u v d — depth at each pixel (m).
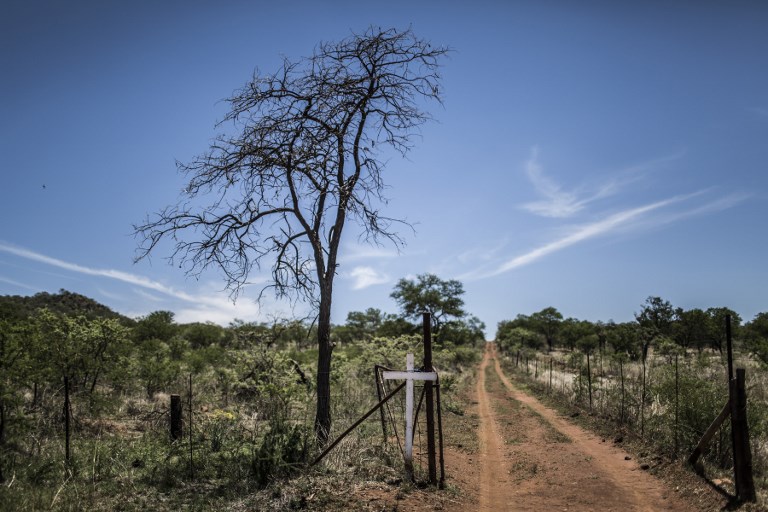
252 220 11.48
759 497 7.47
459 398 23.30
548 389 24.64
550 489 9.47
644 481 9.74
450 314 46.94
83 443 10.91
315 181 11.59
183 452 10.23
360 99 11.81
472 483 9.87
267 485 8.66
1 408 9.84
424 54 11.93
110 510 7.67
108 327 15.81
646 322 37.97
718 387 11.15
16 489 8.09
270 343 17.92
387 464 9.80
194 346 36.53
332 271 11.45
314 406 15.69
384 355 21.25
